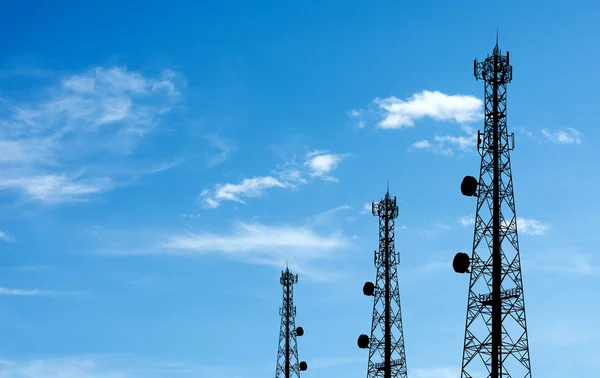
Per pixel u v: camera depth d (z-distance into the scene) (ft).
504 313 322.14
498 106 345.72
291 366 590.55
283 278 614.75
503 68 347.97
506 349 317.63
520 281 322.14
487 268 330.13
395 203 481.05
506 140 342.23
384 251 475.31
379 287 470.80
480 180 340.39
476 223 337.11
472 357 323.98
